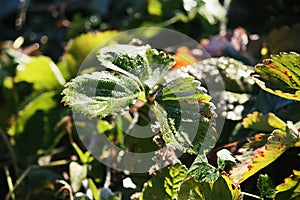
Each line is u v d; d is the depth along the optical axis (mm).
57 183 661
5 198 673
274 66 509
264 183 502
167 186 524
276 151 501
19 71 763
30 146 710
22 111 712
